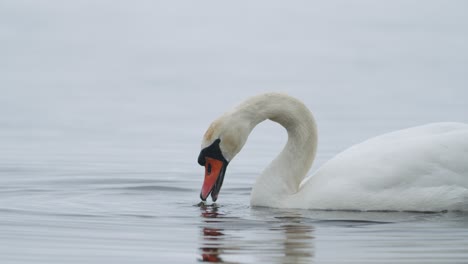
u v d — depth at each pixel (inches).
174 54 1764.3
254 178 679.7
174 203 566.3
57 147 831.7
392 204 514.6
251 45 1904.5
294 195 539.5
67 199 576.4
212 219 505.7
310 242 442.3
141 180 658.8
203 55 1753.2
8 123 988.6
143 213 526.9
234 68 1555.1
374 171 520.4
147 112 1087.0
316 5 2554.1
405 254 416.8
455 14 2295.8
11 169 705.0
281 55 1732.3
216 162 538.3
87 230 474.9
